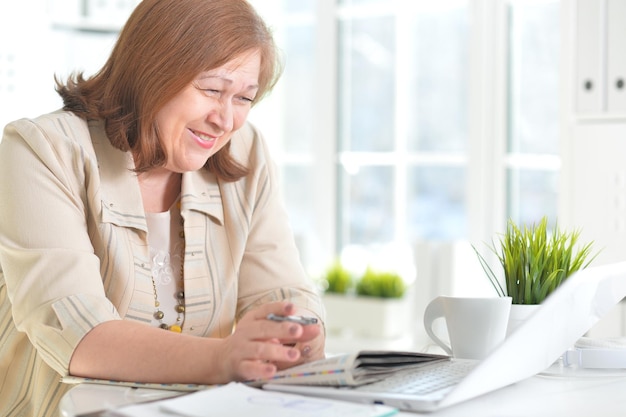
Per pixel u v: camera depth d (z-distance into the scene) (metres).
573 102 2.89
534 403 1.22
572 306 1.31
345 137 4.16
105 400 1.22
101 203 1.55
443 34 3.81
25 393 1.65
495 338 1.48
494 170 3.65
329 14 4.15
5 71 3.46
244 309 1.77
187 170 1.61
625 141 2.76
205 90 1.54
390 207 4.02
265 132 4.43
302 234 3.90
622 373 1.45
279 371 1.36
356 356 1.21
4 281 1.62
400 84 3.96
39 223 1.46
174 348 1.33
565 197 2.89
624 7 2.78
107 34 3.80
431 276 3.15
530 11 3.54
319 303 1.76
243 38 1.53
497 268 3.55
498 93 3.63
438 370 1.34
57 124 1.56
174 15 1.53
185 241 1.65
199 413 1.08
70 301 1.40
